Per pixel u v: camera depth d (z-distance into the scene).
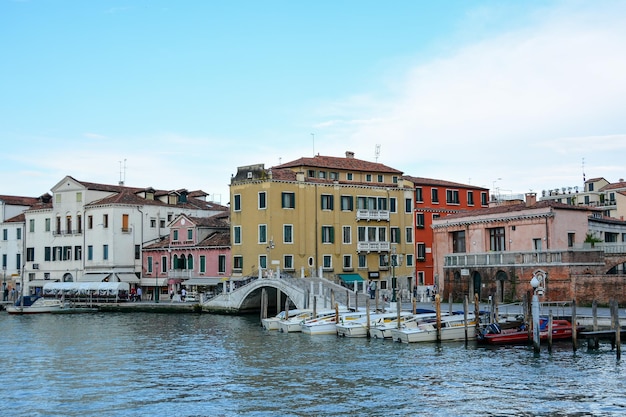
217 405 23.36
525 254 46.25
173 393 25.30
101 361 32.62
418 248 64.31
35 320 55.12
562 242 47.84
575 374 26.61
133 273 69.88
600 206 90.06
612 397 23.08
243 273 58.75
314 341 38.25
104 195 73.12
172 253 66.75
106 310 62.62
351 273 60.25
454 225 54.81
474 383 25.66
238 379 27.62
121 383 27.25
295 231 58.25
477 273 50.09
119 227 69.25
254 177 58.44
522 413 21.53
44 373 29.56
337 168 61.91
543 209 47.84
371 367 29.41
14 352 35.81
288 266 57.72
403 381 26.41
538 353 30.34
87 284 63.91
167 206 73.19
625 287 40.69
